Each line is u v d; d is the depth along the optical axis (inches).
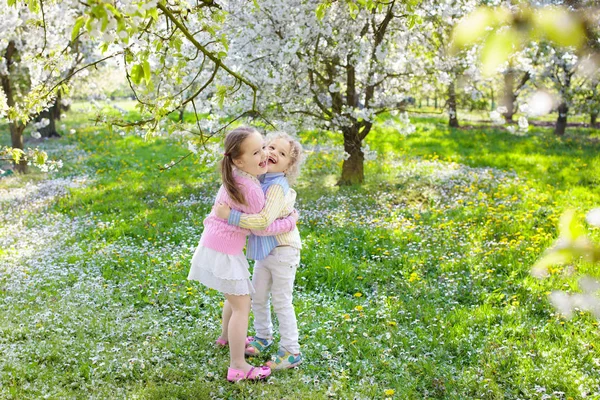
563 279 187.8
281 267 141.8
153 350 148.3
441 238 254.8
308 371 142.4
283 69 297.1
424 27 335.3
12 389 125.0
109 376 135.3
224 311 151.4
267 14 287.3
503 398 129.1
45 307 177.0
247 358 150.1
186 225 292.5
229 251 134.7
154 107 150.3
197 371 140.8
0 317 168.2
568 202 323.6
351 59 317.1
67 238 270.2
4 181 444.1
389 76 348.8
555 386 133.0
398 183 390.9
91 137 709.9
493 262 221.5
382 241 254.4
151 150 601.9
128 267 225.5
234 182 133.3
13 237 275.3
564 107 663.8
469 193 351.6
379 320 174.4
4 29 324.2
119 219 312.5
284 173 147.0
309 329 166.7
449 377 137.7
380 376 139.6
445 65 318.0
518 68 239.5
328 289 204.1
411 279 204.2
